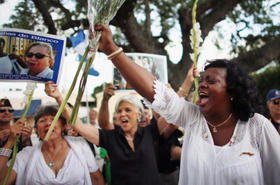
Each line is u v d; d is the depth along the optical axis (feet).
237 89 5.64
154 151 8.75
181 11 19.74
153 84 5.63
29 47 7.50
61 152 8.86
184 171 5.74
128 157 8.51
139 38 18.98
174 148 9.29
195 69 7.14
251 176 5.30
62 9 16.52
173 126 8.74
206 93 5.72
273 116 11.64
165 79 13.21
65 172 8.40
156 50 20.08
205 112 5.74
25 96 7.91
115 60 5.32
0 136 9.26
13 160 7.78
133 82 5.52
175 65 20.38
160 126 8.99
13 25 15.28
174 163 9.30
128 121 9.02
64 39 7.68
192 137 5.75
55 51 7.66
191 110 5.98
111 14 5.27
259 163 5.45
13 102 12.98
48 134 5.40
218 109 5.70
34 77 7.61
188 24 19.67
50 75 7.69
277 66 34.19
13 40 7.36
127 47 20.95
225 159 5.39
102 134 8.99
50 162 8.62
